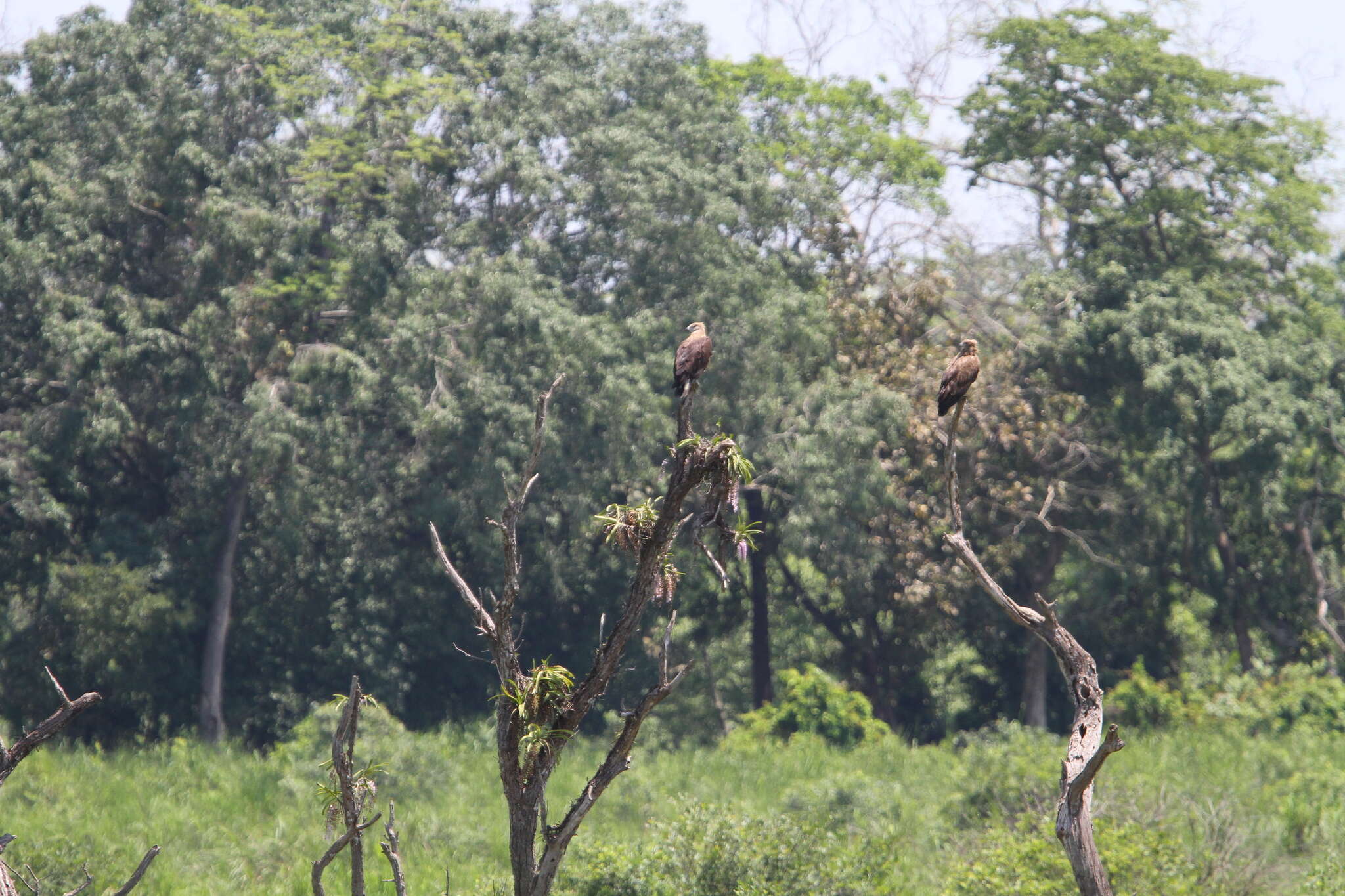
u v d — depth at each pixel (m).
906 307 33.16
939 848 16.53
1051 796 16.61
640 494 31.30
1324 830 16.45
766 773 22.41
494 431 28.59
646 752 26.42
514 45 32.09
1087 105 32.88
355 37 31.20
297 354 27.73
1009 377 31.75
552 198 31.70
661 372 30.02
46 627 27.39
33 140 28.50
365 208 30.39
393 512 31.31
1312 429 30.58
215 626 28.94
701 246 30.95
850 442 29.30
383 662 30.94
